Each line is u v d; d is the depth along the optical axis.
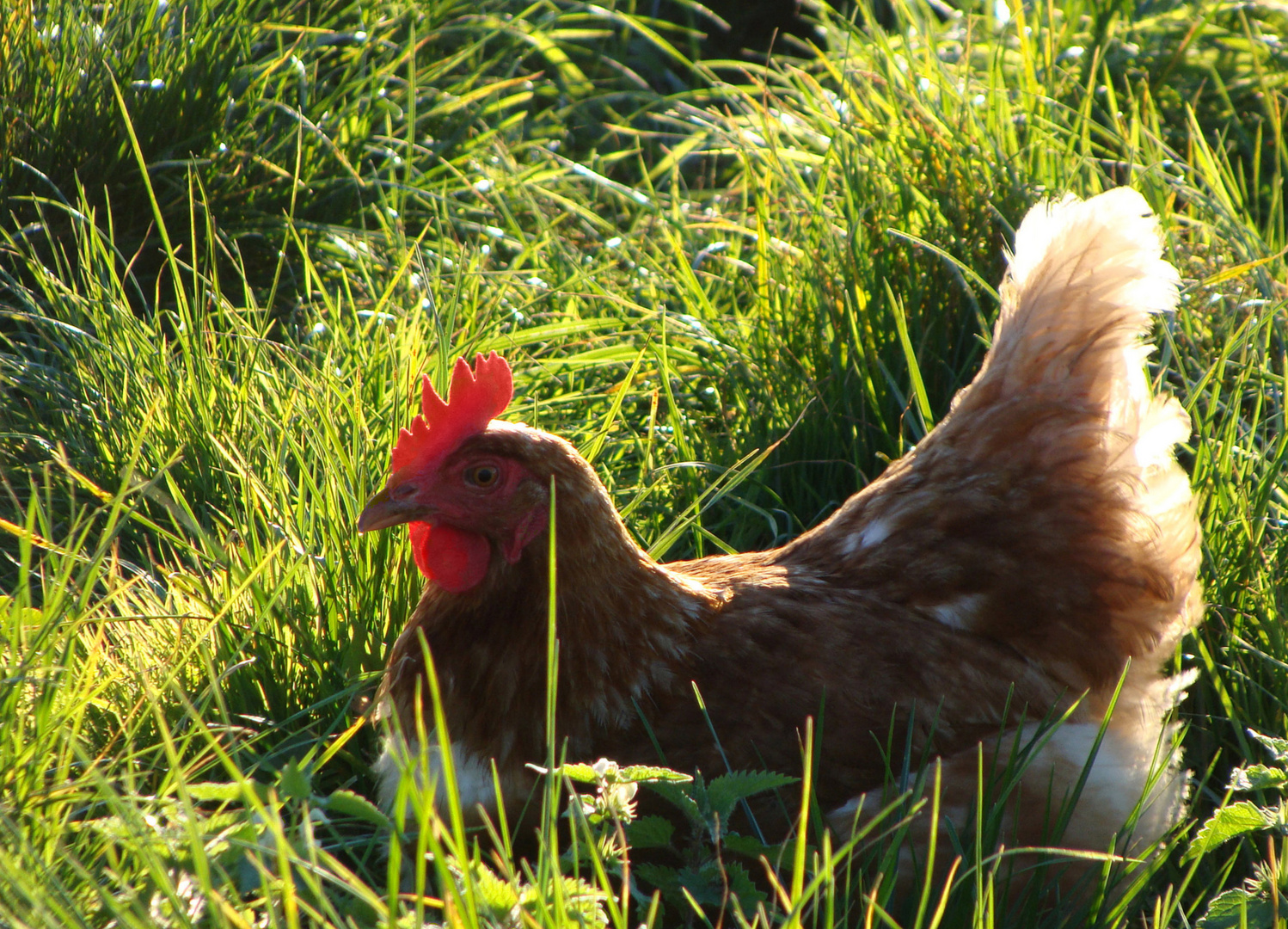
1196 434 4.99
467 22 9.20
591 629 3.39
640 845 2.98
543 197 7.90
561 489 3.37
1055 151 6.61
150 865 2.49
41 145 6.45
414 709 3.51
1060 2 8.99
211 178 6.74
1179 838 3.39
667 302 6.73
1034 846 3.33
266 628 4.09
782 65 10.03
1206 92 8.38
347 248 6.64
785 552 4.18
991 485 3.93
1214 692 4.29
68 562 3.52
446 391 4.96
